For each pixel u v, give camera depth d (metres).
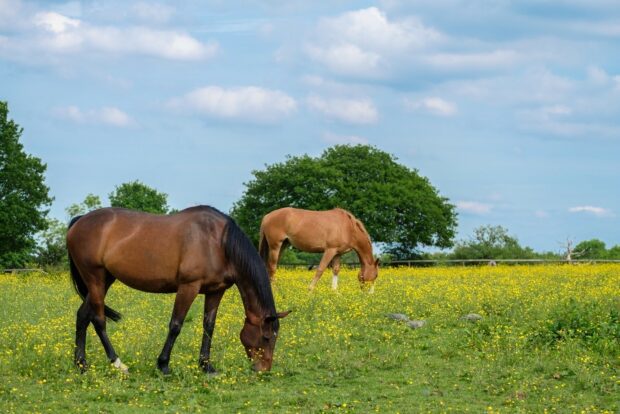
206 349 10.20
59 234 56.66
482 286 19.06
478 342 11.84
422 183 66.69
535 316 14.08
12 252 51.09
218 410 8.40
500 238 51.94
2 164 51.28
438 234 65.88
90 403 8.62
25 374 9.85
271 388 9.42
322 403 8.67
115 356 10.20
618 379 9.61
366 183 64.25
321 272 19.12
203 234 9.95
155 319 14.38
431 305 15.45
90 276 10.17
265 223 19.77
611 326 12.02
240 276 10.06
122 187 83.94
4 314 15.10
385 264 41.47
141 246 9.95
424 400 8.83
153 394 8.99
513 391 9.09
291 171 65.62
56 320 13.61
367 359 11.07
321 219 19.16
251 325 10.11
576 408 8.41
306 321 13.98
